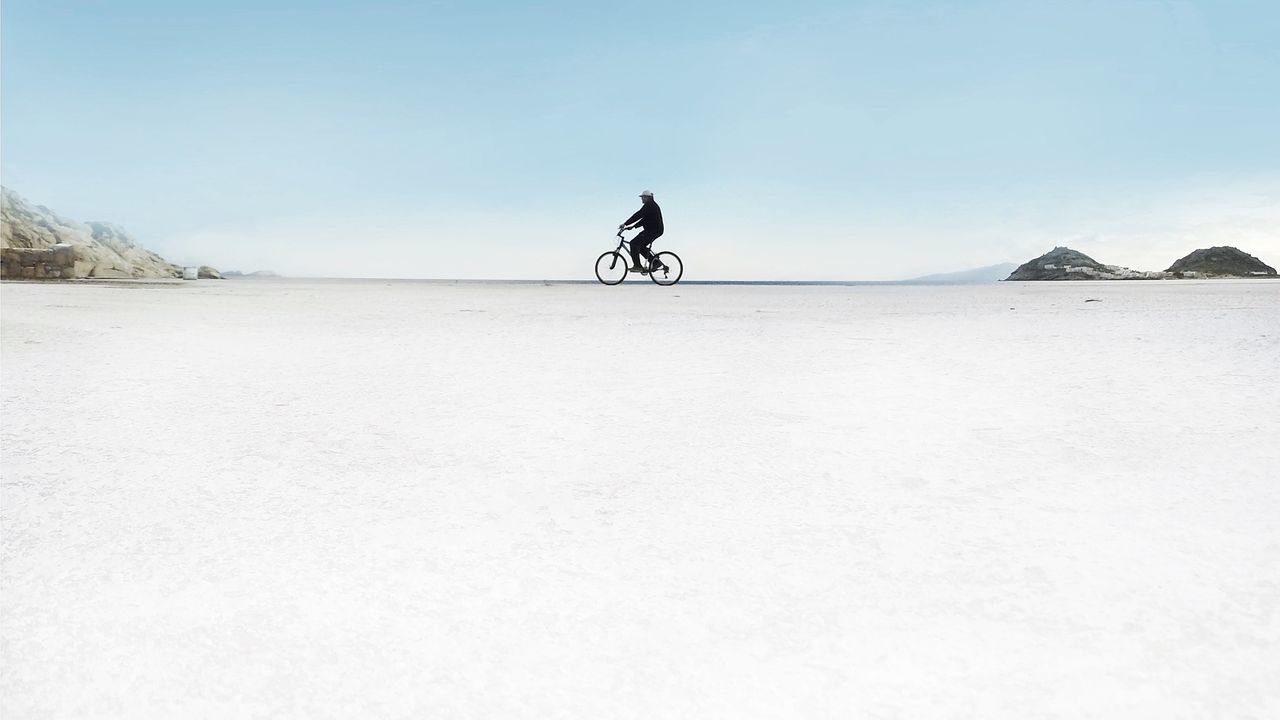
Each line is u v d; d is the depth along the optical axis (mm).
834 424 2506
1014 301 8680
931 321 5898
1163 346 4086
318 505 1790
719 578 1368
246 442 2359
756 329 5430
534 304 8703
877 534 1556
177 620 1255
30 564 1477
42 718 1011
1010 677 1052
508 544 1542
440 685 1063
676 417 2641
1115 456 2064
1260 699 988
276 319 6469
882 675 1064
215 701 1039
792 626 1197
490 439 2377
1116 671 1058
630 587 1341
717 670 1084
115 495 1872
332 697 1043
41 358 4098
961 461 2057
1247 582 1302
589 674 1081
